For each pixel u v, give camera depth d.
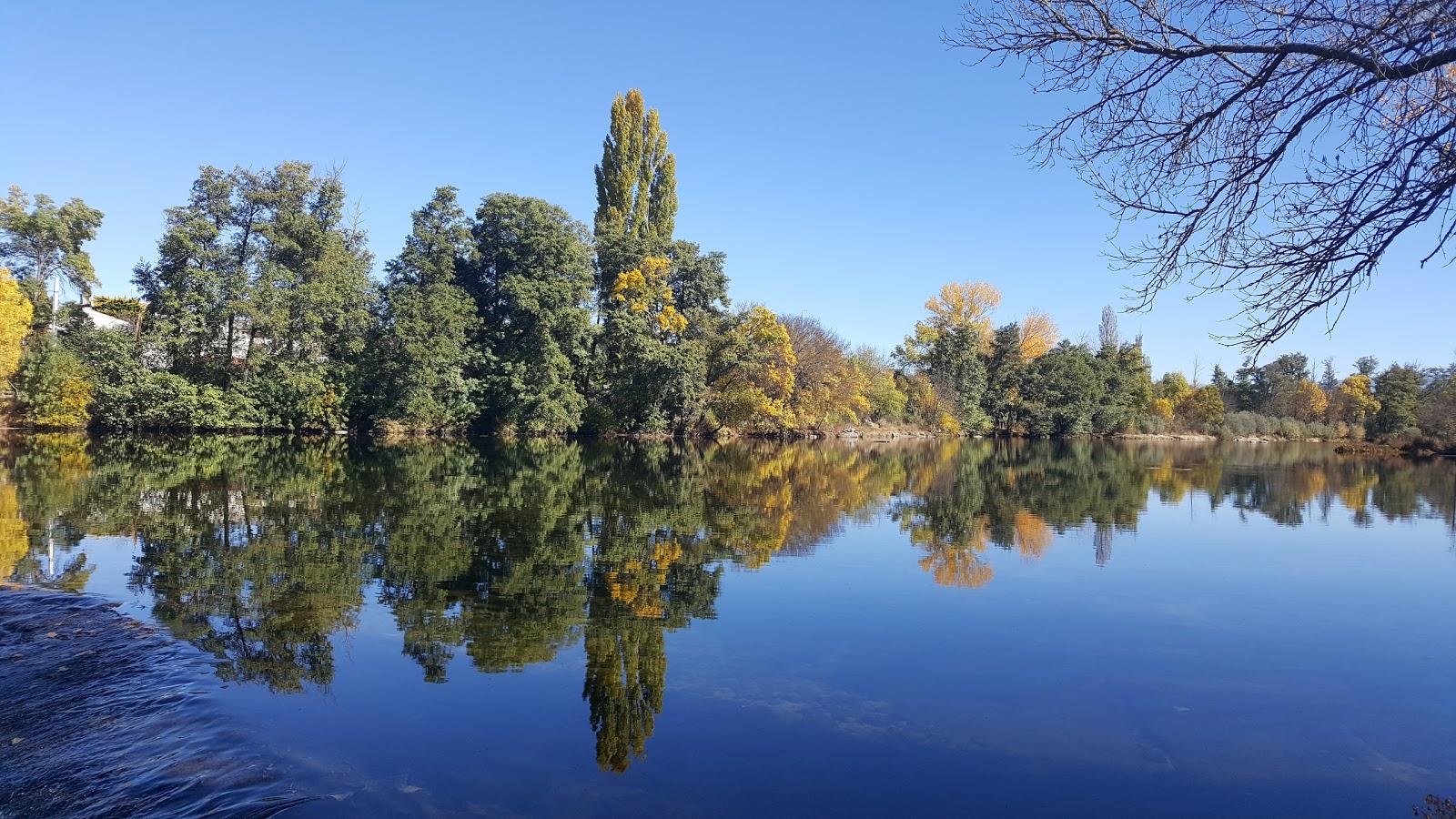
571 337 42.91
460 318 41.56
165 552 10.90
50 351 35.62
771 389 47.31
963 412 63.81
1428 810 4.86
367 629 7.86
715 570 11.02
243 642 7.34
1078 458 40.28
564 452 33.38
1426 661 7.70
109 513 13.94
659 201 54.88
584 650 7.46
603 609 8.87
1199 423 75.12
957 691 6.66
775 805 4.70
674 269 47.28
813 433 52.78
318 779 4.79
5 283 34.50
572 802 4.63
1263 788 5.12
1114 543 14.01
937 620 8.76
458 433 43.97
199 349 39.00
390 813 4.42
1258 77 4.30
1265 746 5.74
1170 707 6.43
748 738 5.61
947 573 11.13
